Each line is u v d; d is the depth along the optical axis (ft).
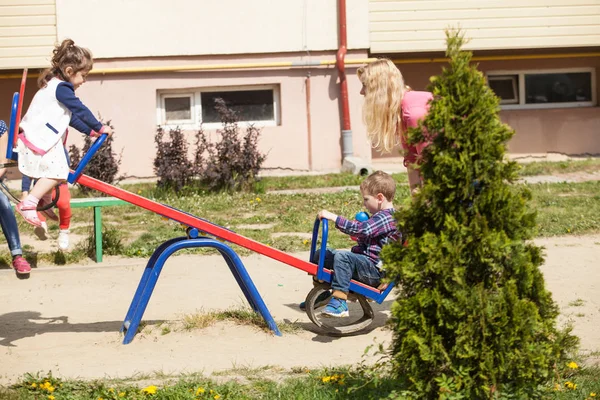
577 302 20.81
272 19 46.09
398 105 18.24
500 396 12.42
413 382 12.67
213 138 46.55
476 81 12.44
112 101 45.52
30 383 14.85
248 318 19.33
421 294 12.42
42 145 17.17
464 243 12.35
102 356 17.11
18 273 24.34
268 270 25.45
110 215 34.40
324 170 47.26
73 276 24.81
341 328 18.66
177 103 46.85
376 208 18.92
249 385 14.90
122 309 21.22
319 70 46.75
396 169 46.80
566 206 34.19
